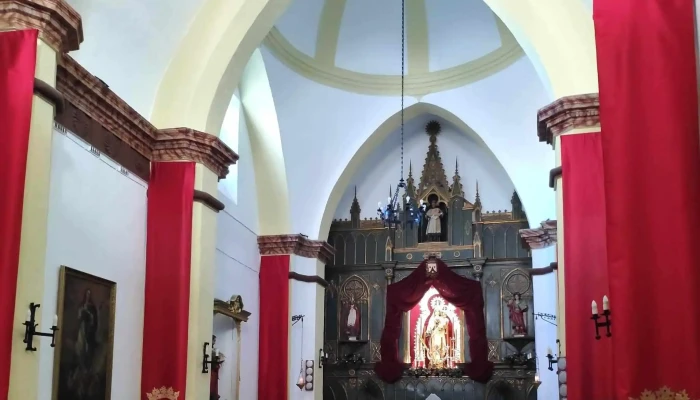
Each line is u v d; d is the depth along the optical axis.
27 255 6.67
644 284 5.23
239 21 10.85
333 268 19.59
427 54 16.88
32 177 6.78
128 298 9.87
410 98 17.30
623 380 5.20
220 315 14.21
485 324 18.38
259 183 16.62
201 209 10.55
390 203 16.53
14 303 6.38
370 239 19.56
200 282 10.35
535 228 16.12
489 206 18.95
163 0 9.98
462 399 18.20
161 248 10.36
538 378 15.70
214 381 13.09
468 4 15.60
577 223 8.75
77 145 8.71
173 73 10.86
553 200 16.09
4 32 6.84
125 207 9.90
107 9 9.02
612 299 5.31
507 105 16.38
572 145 8.95
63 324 8.21
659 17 5.35
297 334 16.77
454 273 18.66
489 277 18.64
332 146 17.31
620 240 5.30
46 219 6.99
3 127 6.64
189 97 10.77
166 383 9.96
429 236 19.20
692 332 5.11
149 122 10.41
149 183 10.58
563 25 9.47
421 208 17.56
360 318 19.23
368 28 16.38
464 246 18.88
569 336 8.59
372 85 17.16
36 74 6.90
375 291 19.33
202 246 10.49
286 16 14.60
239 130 15.48
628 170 5.33
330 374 19.08
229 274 14.69
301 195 17.23
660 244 5.22
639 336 5.21
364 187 19.83
